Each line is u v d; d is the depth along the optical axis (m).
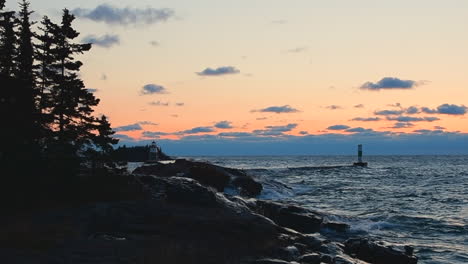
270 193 51.31
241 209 28.89
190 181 31.59
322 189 62.28
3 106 26.66
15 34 30.38
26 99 27.61
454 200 49.53
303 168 118.19
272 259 18.52
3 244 18.27
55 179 28.16
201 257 18.14
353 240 24.11
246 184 48.34
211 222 23.23
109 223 22.70
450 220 35.59
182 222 23.11
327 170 117.19
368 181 80.06
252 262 18.05
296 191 57.97
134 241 19.86
